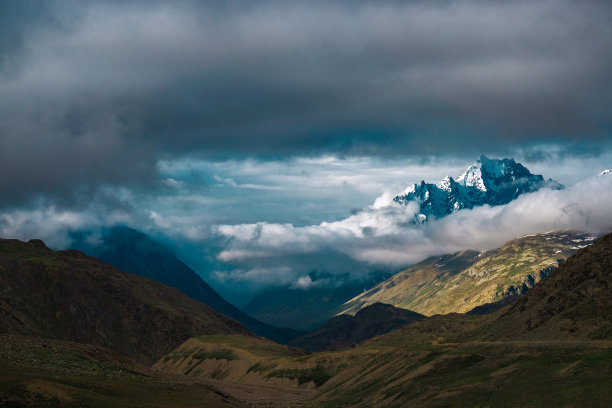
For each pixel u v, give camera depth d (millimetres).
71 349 181500
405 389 155500
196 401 146625
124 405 128500
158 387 155625
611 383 114375
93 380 143750
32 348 168000
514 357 145125
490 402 127438
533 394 123188
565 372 126500
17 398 117125
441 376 152875
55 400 120438
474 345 164250
